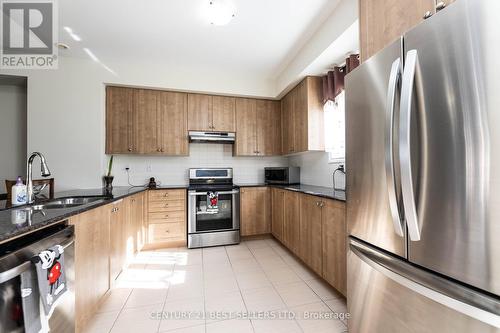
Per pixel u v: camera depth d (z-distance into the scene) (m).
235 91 3.45
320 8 2.02
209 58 2.93
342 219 1.79
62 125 2.82
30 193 1.74
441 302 0.83
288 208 2.86
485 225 0.72
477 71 0.73
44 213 1.26
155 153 3.24
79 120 2.87
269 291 2.01
